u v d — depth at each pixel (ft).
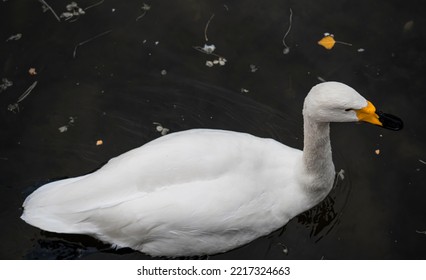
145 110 38.17
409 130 36.65
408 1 41.39
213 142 30.07
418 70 38.70
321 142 30.40
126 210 29.12
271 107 38.17
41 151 36.17
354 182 35.14
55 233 32.19
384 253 32.63
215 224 29.58
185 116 38.06
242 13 41.14
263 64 39.42
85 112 37.78
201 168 29.32
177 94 38.70
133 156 29.53
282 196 31.65
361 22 40.63
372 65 38.99
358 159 35.91
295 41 40.06
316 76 38.81
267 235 32.68
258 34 40.42
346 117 28.96
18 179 35.06
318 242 33.12
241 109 38.19
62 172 35.60
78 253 31.89
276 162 31.91
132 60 39.60
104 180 29.32
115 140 36.96
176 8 41.32
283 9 41.27
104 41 40.01
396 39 39.88
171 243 30.25
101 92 38.55
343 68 38.96
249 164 30.37
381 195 34.63
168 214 29.07
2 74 38.34
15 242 32.50
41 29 39.88
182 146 29.50
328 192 33.37
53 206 30.19
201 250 30.91
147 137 37.24
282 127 37.68
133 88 38.78
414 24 40.42
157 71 39.32
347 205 34.35
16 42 39.32
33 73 38.60
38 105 37.63
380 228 33.53
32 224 30.25
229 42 40.22
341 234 33.42
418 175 35.14
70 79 38.73
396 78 38.45
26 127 36.86
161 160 29.12
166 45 40.09
